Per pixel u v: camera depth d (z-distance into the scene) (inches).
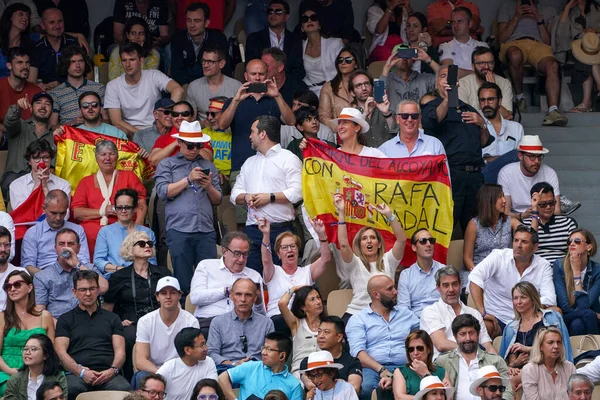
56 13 2354.8
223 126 2055.9
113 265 1830.7
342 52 2188.7
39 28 2413.9
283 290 1804.9
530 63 2508.6
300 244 1828.2
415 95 2222.0
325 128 2121.1
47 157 1955.0
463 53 2458.2
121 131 2121.1
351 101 2165.4
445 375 1590.8
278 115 2057.1
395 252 1830.7
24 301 1679.4
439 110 2037.4
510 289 1830.7
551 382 1599.4
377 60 2501.2
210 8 2459.4
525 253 1812.3
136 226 1875.0
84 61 2226.9
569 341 1685.5
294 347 1694.1
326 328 1633.9
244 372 1596.9
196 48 2357.3
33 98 2098.9
